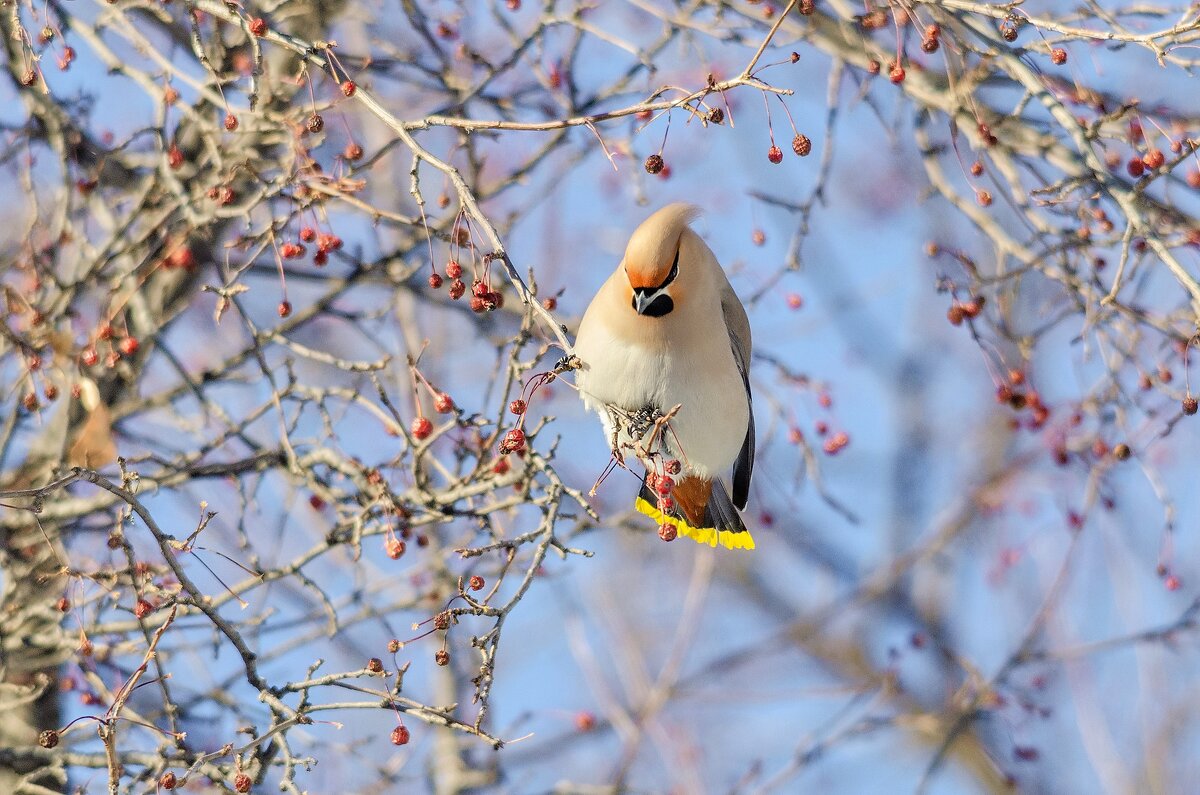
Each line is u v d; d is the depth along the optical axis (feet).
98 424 37.70
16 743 38.63
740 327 36.63
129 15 39.37
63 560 33.37
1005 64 34.68
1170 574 39.22
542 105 43.57
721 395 34.22
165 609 35.60
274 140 37.91
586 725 49.16
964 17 36.91
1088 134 32.48
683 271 33.17
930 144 42.47
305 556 35.76
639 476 36.45
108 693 35.04
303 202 33.83
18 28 33.78
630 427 33.22
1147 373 37.01
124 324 39.29
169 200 40.11
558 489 30.25
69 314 38.37
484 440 37.11
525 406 30.48
